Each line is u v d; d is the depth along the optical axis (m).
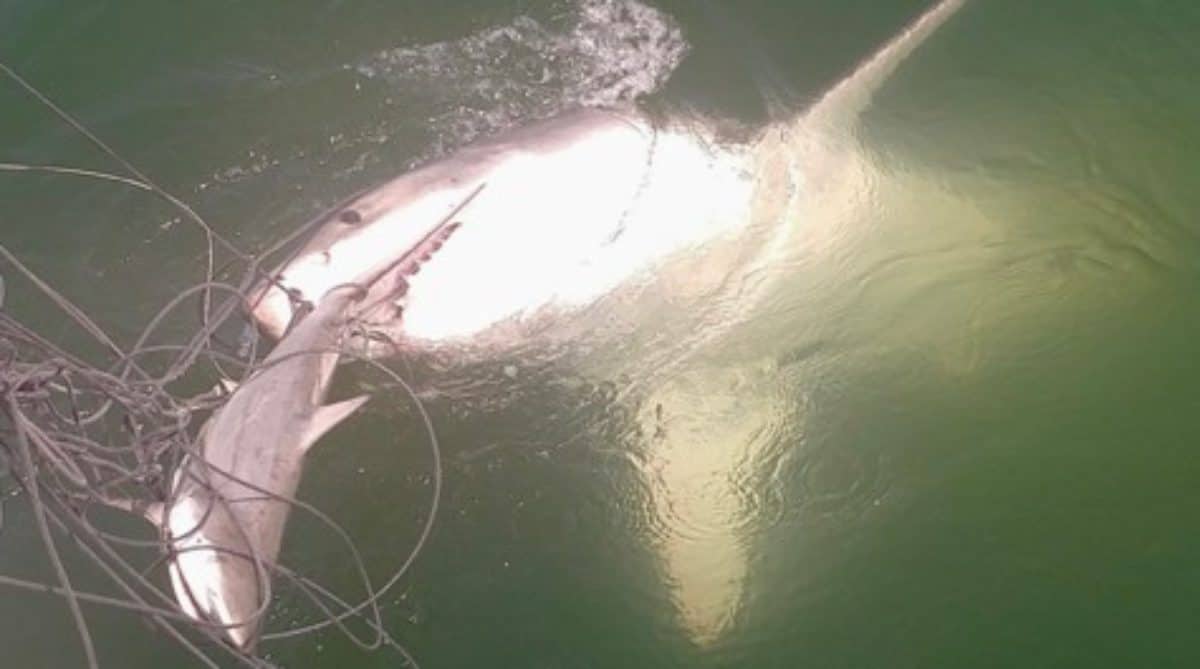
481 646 4.25
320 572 4.29
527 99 6.03
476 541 4.45
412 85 6.15
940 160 5.52
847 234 5.23
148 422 3.75
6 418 3.12
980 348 5.04
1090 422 4.81
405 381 4.43
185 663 4.08
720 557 4.51
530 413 4.67
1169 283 5.19
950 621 4.34
